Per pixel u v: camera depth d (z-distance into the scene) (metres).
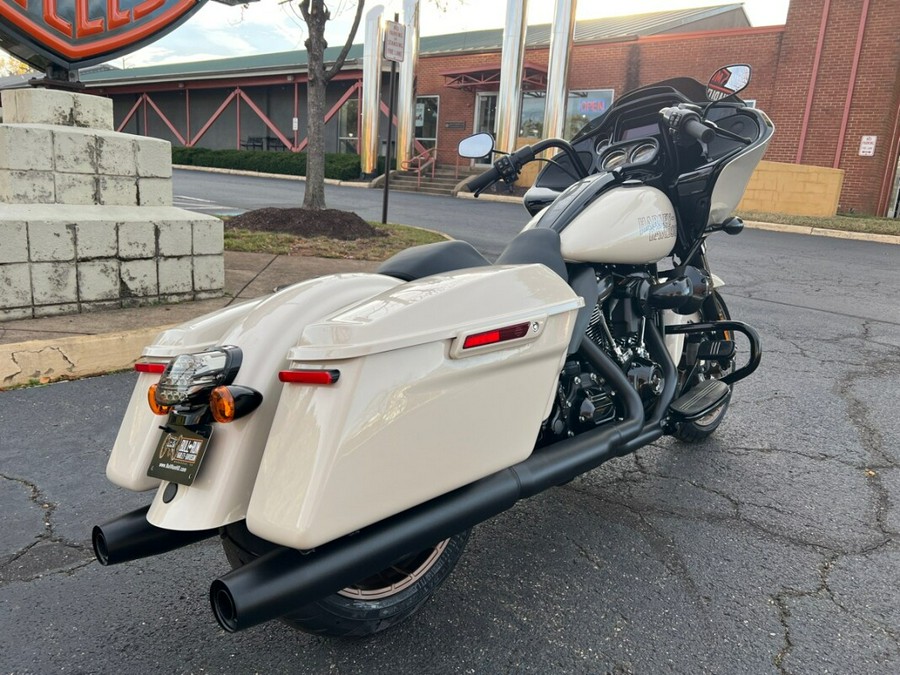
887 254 11.90
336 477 1.70
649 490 3.52
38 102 5.70
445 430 1.96
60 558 2.81
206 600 2.60
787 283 8.92
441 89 24.91
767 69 18.80
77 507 3.17
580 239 2.83
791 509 3.35
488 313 2.07
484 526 3.16
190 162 28.30
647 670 2.28
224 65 37.69
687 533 3.13
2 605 2.52
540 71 21.73
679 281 3.19
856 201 18.09
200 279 6.25
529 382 2.21
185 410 1.91
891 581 2.78
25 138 5.39
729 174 3.28
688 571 2.84
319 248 8.98
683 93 3.76
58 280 5.47
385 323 1.82
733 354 3.79
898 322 7.00
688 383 3.76
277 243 9.12
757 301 7.82
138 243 5.84
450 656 2.33
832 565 2.89
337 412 1.72
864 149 17.75
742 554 2.96
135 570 2.76
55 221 5.37
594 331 3.03
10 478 3.40
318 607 2.09
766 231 14.80
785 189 17.44
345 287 2.27
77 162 5.68
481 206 17.27
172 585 2.68
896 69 17.08
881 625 2.52
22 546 2.88
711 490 3.53
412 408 1.86
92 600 2.57
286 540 1.67
